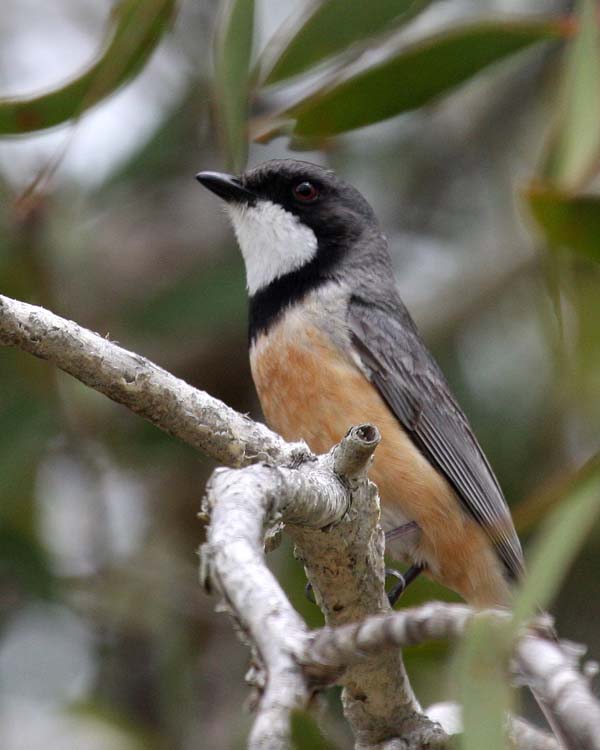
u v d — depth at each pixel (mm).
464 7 13922
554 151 8016
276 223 10578
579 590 11742
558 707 4359
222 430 6422
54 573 11523
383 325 10109
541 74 13828
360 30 9211
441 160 14242
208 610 11688
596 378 11219
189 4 13625
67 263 12656
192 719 11062
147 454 12125
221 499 5141
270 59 9633
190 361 13234
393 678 6730
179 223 13945
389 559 11211
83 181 13234
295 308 10117
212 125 13055
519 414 12727
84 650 12336
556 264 8188
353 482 6215
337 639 4453
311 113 9148
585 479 5348
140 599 11609
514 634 4562
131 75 8758
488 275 13336
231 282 12820
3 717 11000
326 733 5918
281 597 4449
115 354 6348
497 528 10133
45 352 6273
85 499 12461
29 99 8461
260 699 4488
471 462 10273
